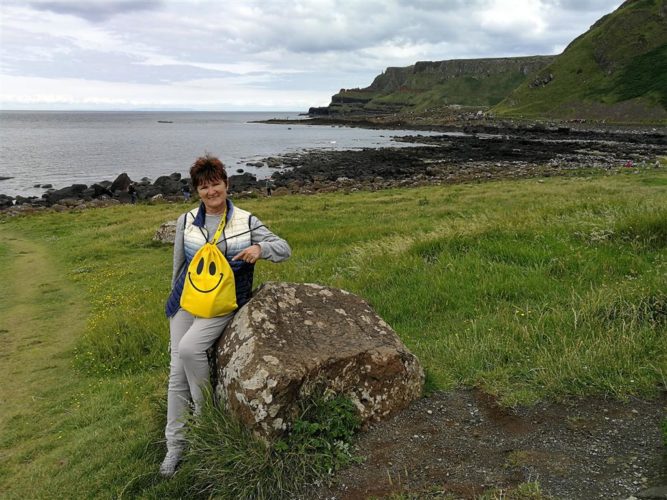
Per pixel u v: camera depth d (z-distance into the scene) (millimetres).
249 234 4098
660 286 6199
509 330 5965
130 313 9383
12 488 4785
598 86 120688
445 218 16547
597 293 6492
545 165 42875
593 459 3639
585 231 9508
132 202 31516
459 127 117312
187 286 3979
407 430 4195
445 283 7855
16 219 24984
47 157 63844
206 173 3943
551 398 4504
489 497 3283
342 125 160125
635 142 69000
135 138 102062
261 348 3932
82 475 4668
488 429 4152
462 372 5109
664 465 3475
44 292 12344
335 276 9461
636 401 4328
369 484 3613
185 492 3889
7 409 6602
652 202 11336
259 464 3689
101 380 7070
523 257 8633
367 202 24234
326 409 3998
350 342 4383
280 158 57969
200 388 4098
